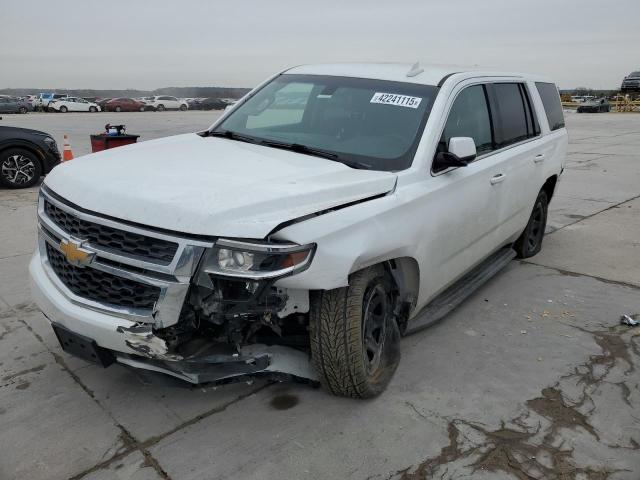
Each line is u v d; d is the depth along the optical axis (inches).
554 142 233.3
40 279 122.2
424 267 140.3
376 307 131.7
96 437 115.0
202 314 105.0
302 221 104.3
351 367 118.6
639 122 1176.8
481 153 170.9
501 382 140.3
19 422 119.1
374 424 121.4
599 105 1768.0
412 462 110.3
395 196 126.8
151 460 108.7
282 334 124.0
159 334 103.2
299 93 169.2
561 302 193.3
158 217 101.7
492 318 178.9
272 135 159.0
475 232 166.9
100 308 108.3
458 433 119.4
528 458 112.5
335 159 139.4
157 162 128.8
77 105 2133.4
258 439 115.3
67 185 119.3
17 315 170.6
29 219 291.1
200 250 98.5
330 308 114.8
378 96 156.8
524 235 232.5
